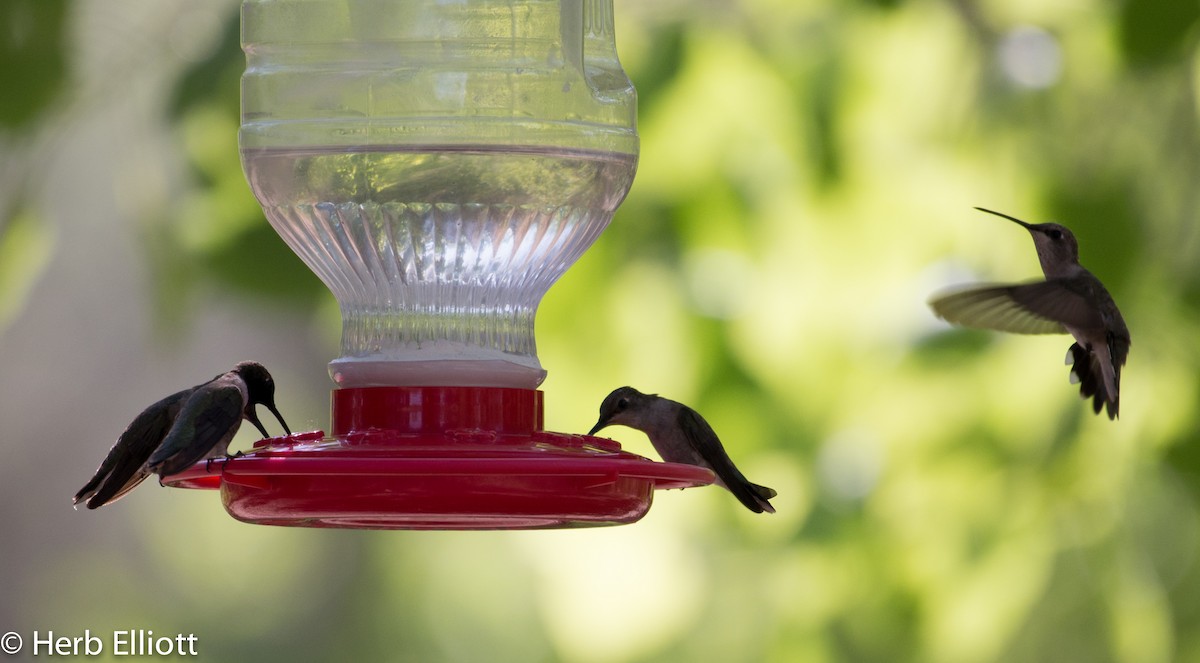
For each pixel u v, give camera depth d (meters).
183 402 7.62
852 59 12.05
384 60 7.39
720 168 12.01
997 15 12.27
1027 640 12.31
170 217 11.80
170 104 11.73
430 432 6.67
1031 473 11.77
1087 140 11.77
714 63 12.01
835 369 12.20
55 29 11.73
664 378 12.05
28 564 29.28
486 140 7.39
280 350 26.38
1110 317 8.19
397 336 7.32
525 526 7.00
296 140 7.42
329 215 7.41
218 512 28.47
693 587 12.28
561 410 12.12
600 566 12.32
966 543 11.73
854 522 11.84
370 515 6.18
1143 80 11.42
